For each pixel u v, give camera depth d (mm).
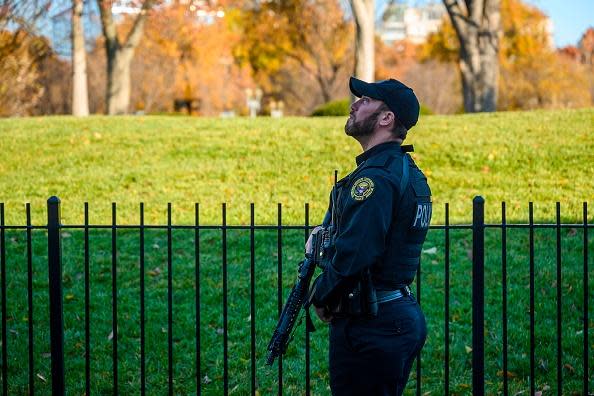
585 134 14734
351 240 4027
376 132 4363
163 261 10023
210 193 13086
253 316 5605
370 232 4016
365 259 4004
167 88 52750
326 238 4406
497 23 27906
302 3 50656
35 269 9867
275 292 8883
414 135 15852
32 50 34781
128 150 15633
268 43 52406
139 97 51344
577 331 7703
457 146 14828
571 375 6852
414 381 6797
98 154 15453
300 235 10953
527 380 6754
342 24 51125
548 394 6484
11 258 10305
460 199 12469
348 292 4113
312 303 4309
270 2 50750
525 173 13297
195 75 54719
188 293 8945
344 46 52250
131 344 7648
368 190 4074
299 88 59188
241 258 10078
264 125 17250
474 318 5203
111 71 31859
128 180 13875
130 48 31859
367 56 26906
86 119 18891
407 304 4309
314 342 7633
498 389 6590
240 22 51500
